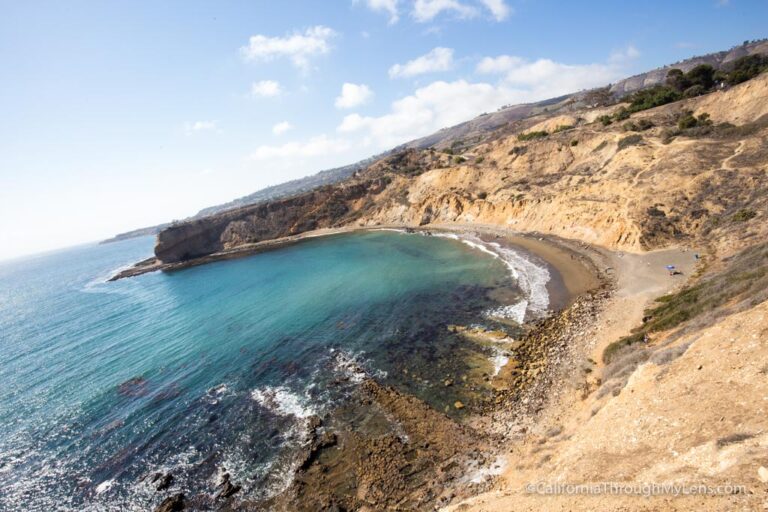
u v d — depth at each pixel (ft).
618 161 197.77
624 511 28.68
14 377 126.52
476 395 81.20
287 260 269.85
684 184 150.41
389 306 138.21
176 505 64.28
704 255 117.70
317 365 103.50
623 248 148.87
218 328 144.36
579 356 86.38
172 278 284.00
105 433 87.30
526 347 97.09
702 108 213.87
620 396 50.60
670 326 76.02
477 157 362.33
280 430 78.84
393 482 61.72
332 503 59.82
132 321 176.45
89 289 304.30
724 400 36.91
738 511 22.93
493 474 57.67
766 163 134.82
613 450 40.78
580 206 186.91
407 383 89.30
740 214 122.01
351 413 80.79
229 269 278.26
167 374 112.47
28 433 90.99
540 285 136.26
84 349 145.79
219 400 93.76
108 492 69.77
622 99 342.44
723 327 46.78
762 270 68.69
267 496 63.36
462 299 134.82
